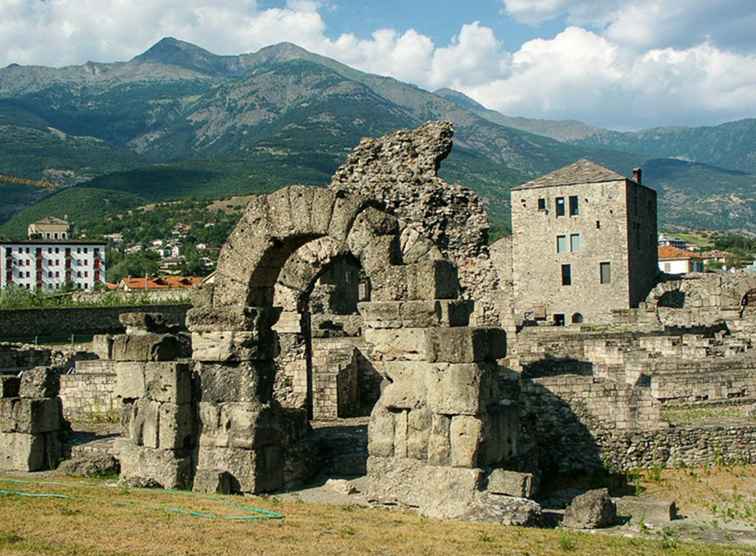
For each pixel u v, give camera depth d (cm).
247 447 1883
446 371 1648
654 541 1430
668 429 2375
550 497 2044
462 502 1596
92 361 3375
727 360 3391
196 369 1988
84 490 1761
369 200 1831
